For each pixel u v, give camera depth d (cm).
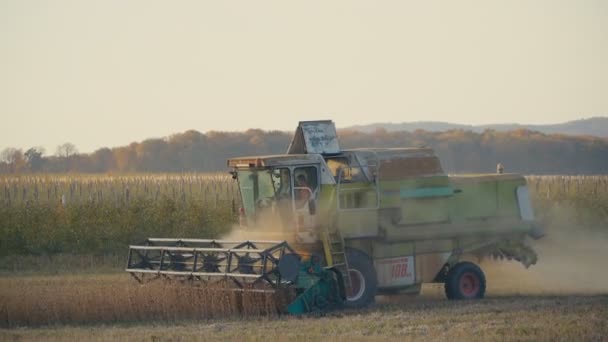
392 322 4481
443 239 5716
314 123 5488
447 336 4000
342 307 5156
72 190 12306
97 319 4766
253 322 4562
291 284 4938
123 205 8856
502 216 5912
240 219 5603
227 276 4959
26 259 7781
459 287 5675
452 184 5728
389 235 5450
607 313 4744
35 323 4694
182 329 4338
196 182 15100
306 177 5312
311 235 5231
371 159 5466
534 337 3956
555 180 14725
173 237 8338
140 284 5150
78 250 8100
